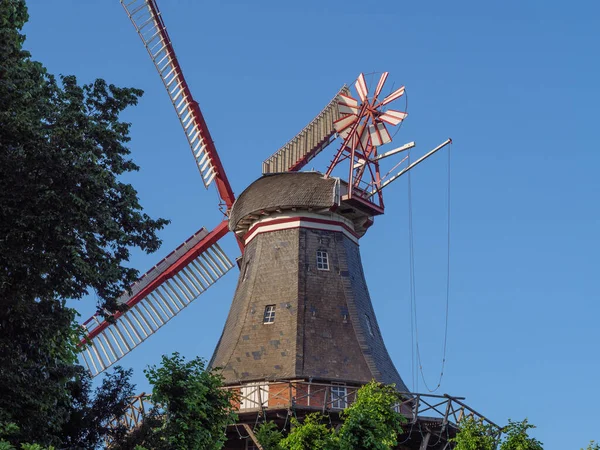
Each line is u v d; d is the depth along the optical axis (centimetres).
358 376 4759
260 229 5281
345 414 4106
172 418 3478
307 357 4753
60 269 3097
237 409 4369
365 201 5197
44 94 3269
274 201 5200
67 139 3158
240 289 5234
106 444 3475
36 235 3042
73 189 3108
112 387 3466
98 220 3153
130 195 3325
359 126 5319
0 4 3266
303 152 5662
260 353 4812
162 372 3597
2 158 3056
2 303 3036
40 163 3077
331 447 3741
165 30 5653
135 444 3316
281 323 4903
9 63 3161
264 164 5769
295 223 5200
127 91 3344
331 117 5672
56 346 3447
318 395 4622
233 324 5053
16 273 3073
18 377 2997
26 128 3041
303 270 5069
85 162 3106
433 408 4475
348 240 5294
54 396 3200
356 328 4966
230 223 5494
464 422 4241
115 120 3331
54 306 3188
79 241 3173
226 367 4791
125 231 3316
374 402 4122
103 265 3188
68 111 3209
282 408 4403
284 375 4678
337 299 5038
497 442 4147
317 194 5175
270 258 5156
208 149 5675
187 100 5669
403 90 5238
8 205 3038
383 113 5259
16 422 3027
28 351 3209
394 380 4966
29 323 3078
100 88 3328
